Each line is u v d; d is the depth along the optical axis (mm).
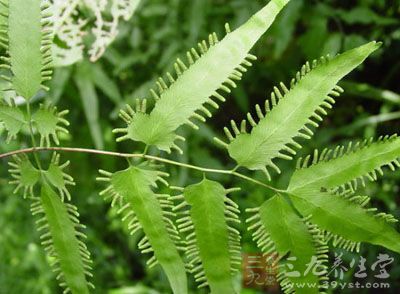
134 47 750
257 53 739
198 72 284
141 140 290
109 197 295
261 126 286
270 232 293
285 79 768
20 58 289
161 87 287
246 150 287
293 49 736
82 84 700
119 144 818
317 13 673
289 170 688
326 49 634
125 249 870
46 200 301
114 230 860
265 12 282
